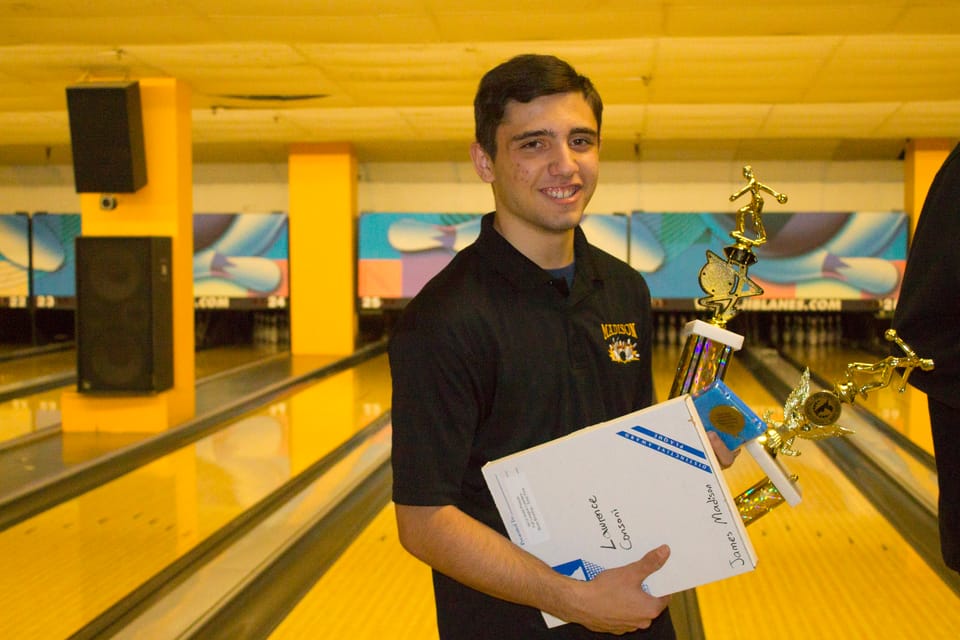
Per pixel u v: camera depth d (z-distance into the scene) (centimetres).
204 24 444
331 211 955
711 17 432
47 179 1100
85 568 323
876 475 443
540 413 115
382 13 427
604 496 102
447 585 120
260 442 532
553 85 110
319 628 279
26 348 995
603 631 106
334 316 959
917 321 111
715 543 100
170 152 564
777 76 580
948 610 288
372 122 781
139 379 546
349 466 480
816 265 901
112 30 454
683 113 741
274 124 789
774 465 104
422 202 1055
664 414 98
